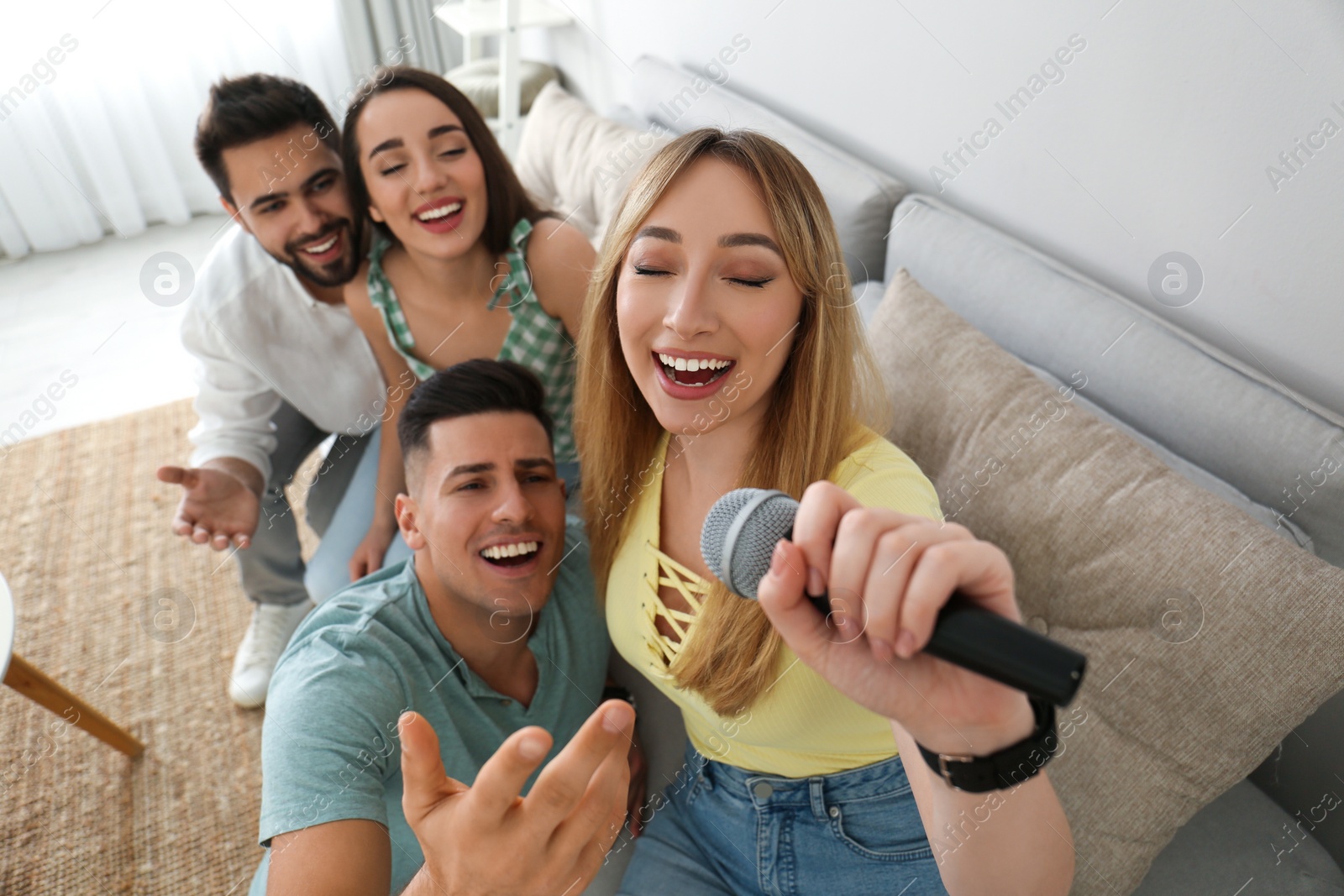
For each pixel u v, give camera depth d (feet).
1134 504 2.44
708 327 2.19
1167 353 3.03
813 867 2.47
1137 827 2.31
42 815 4.15
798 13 4.91
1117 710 2.35
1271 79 2.72
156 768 4.35
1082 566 2.47
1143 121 3.19
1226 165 2.95
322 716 2.45
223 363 4.34
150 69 6.61
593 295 2.55
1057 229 3.72
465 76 7.25
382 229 3.91
